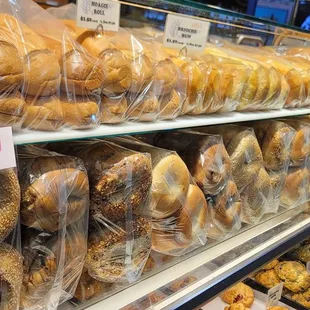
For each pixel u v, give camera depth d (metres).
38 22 0.84
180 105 1.00
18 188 0.69
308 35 1.67
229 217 1.19
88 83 0.78
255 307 1.56
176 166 0.96
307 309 1.60
